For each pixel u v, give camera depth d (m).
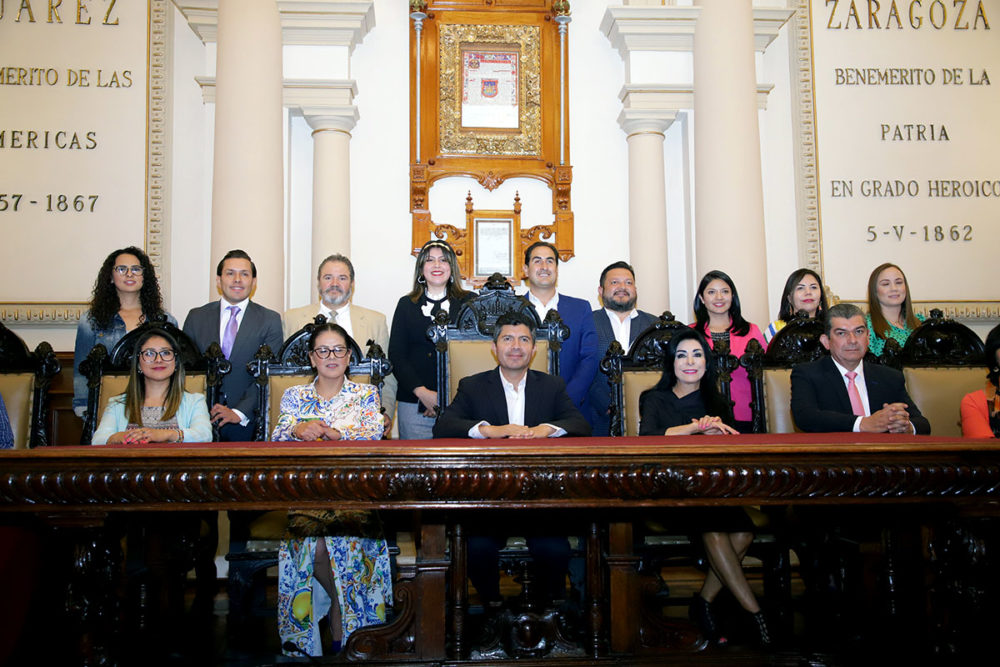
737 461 1.87
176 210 5.89
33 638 2.31
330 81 5.75
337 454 1.81
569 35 6.27
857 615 2.66
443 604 2.38
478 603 3.24
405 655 2.40
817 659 2.42
